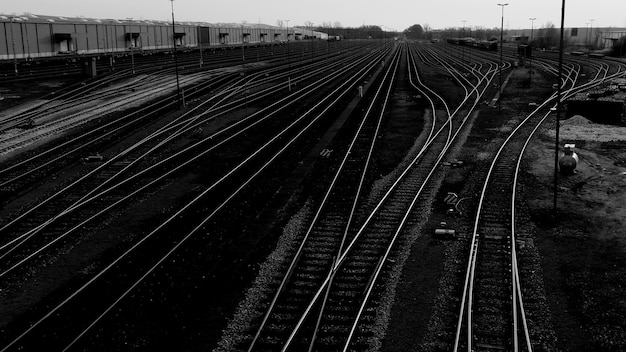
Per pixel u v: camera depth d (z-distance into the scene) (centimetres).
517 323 1084
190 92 4347
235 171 2177
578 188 1941
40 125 3130
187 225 1619
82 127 3086
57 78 4856
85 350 1020
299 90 4672
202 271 1323
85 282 1276
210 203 1811
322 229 1563
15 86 4400
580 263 1342
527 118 3291
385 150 2512
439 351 1007
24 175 2125
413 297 1190
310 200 1820
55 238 1542
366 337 1048
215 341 1041
